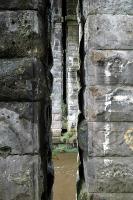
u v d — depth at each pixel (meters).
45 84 4.75
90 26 4.78
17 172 4.58
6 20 4.56
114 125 4.84
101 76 4.81
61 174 10.64
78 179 5.26
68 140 14.48
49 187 5.10
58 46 15.37
